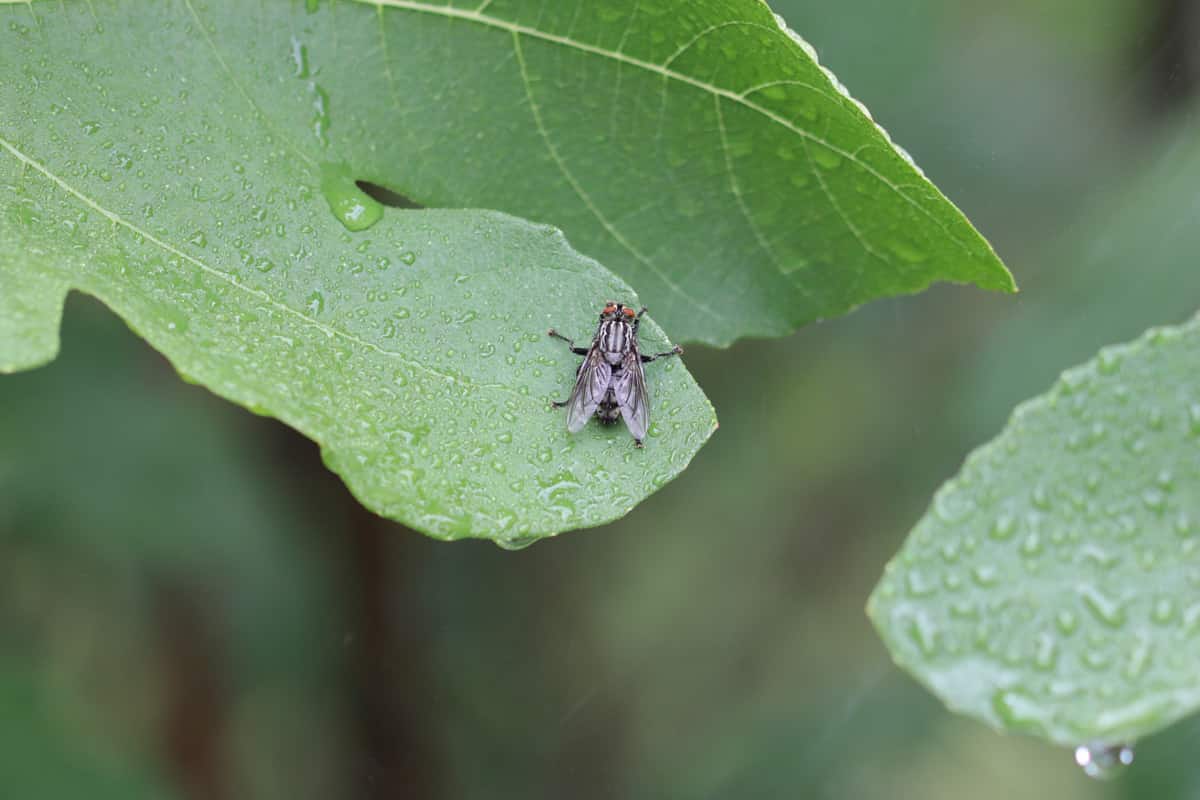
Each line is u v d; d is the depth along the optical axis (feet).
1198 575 1.10
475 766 1.71
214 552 1.50
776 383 1.84
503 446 1.15
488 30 1.20
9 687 1.42
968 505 1.12
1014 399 1.50
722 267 1.23
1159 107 1.65
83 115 1.18
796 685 1.77
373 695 1.62
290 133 1.19
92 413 1.47
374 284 1.17
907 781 1.56
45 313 1.12
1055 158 1.66
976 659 1.10
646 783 1.75
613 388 1.16
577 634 1.85
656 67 1.19
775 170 1.20
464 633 1.74
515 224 1.18
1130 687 1.09
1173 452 1.12
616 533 1.90
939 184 1.63
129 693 1.50
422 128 1.21
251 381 1.13
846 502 1.80
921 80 1.59
